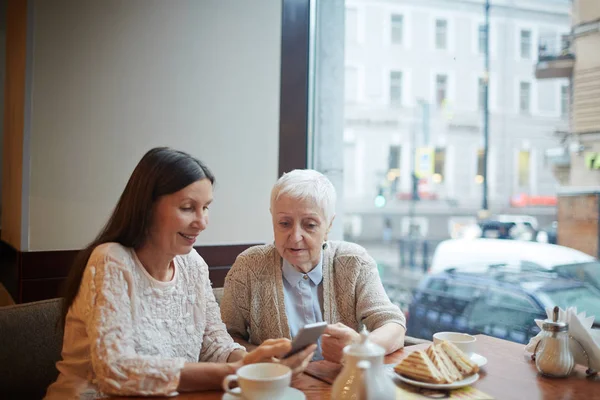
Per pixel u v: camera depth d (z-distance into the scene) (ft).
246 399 3.43
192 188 4.34
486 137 64.95
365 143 73.15
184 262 4.85
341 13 9.87
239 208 9.07
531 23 60.80
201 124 8.80
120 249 4.32
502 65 67.21
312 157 9.53
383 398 3.30
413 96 73.15
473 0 70.90
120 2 8.20
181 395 3.80
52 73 7.80
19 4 8.39
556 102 66.80
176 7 8.58
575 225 11.66
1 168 11.84
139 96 8.36
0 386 5.00
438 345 4.28
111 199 8.20
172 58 8.57
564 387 3.98
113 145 8.20
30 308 5.36
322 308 5.51
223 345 4.83
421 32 72.59
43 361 5.30
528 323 9.92
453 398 3.69
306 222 5.10
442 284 13.75
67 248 7.88
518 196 68.74
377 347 3.47
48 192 7.79
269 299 5.42
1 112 12.21
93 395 4.26
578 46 11.79
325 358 4.53
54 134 7.82
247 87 9.09
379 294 5.46
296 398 3.53
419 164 70.74
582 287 10.09
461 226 69.72
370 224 72.23
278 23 9.29
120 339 3.96
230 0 8.93
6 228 9.43
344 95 9.91
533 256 12.01
